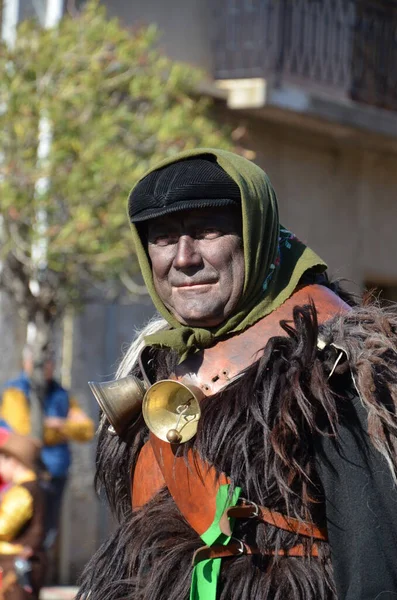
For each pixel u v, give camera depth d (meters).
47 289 8.27
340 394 2.55
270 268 2.76
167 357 2.91
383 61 12.05
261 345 2.71
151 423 2.71
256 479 2.57
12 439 5.91
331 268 11.94
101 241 7.78
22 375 8.45
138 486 2.88
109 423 3.00
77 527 9.71
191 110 8.94
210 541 2.57
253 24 10.92
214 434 2.61
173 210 2.68
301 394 2.51
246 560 2.57
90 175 7.65
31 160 7.80
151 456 2.84
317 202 11.73
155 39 8.90
